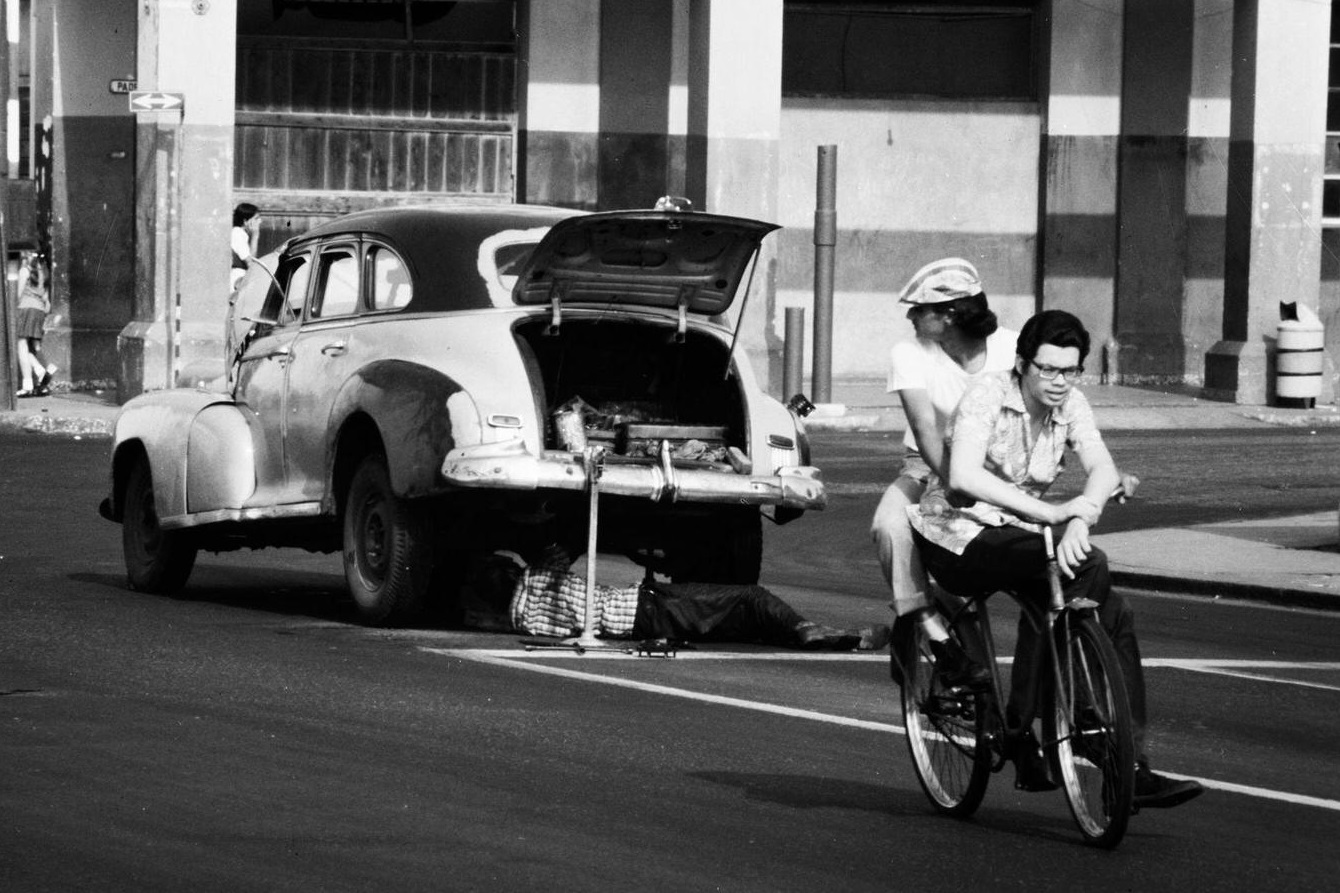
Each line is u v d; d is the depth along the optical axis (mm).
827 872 17828
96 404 71375
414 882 16969
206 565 40438
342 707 24422
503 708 24672
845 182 84250
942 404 22172
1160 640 33625
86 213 78312
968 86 84750
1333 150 86000
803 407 31906
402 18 81375
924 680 20734
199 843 17984
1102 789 18828
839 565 41844
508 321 30391
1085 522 18875
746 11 72250
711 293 31422
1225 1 83438
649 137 81500
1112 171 84125
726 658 29234
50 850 17625
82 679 25906
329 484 31656
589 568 29609
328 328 32719
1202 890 17656
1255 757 23781
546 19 80750
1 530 43000
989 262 85000
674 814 19703
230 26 67812
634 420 31406
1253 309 77188
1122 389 82625
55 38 77812
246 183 80750
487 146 82000
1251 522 48594
